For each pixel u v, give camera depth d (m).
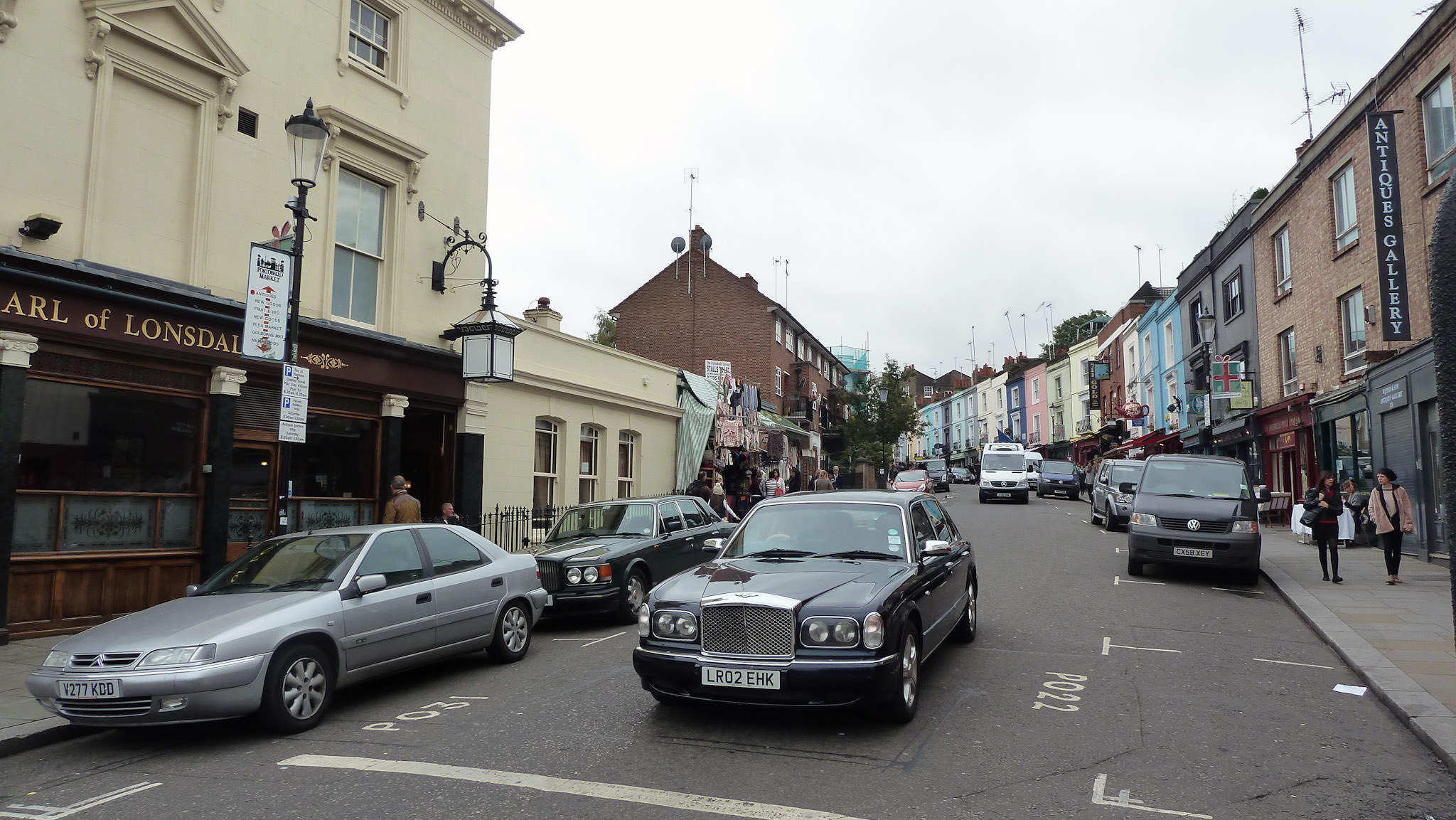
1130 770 5.07
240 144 10.97
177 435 10.19
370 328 12.99
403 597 7.17
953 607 7.69
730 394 25.42
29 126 8.86
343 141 12.47
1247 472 13.39
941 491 47.16
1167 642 8.63
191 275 10.27
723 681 5.56
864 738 5.65
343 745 5.79
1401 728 5.91
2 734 5.83
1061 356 57.19
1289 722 6.04
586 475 17.97
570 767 5.18
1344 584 12.11
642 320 36.19
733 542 7.24
